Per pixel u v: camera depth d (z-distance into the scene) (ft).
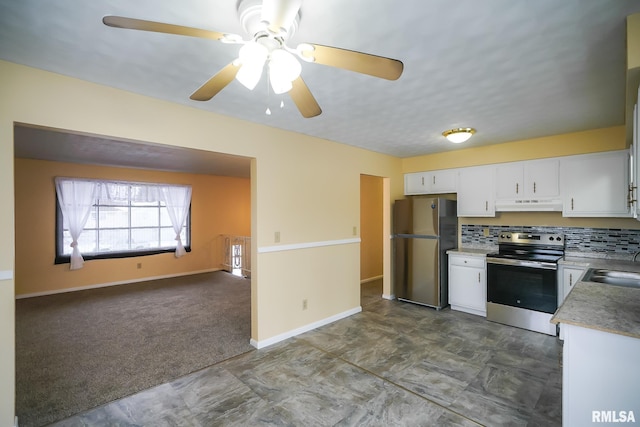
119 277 19.36
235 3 4.33
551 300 11.03
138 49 5.61
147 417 6.75
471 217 14.85
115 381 8.19
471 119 9.68
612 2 4.30
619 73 6.51
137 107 7.64
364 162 14.14
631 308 5.30
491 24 4.84
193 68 6.36
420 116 9.39
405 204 15.07
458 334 11.23
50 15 4.60
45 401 7.31
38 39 5.27
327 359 9.38
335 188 12.76
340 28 4.95
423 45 5.46
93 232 18.62
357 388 7.84
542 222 12.89
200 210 23.11
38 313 13.74
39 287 16.69
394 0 4.26
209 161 17.29
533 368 8.77
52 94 6.51
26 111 6.22
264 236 10.31
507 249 13.52
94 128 7.01
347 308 13.29
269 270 10.46
